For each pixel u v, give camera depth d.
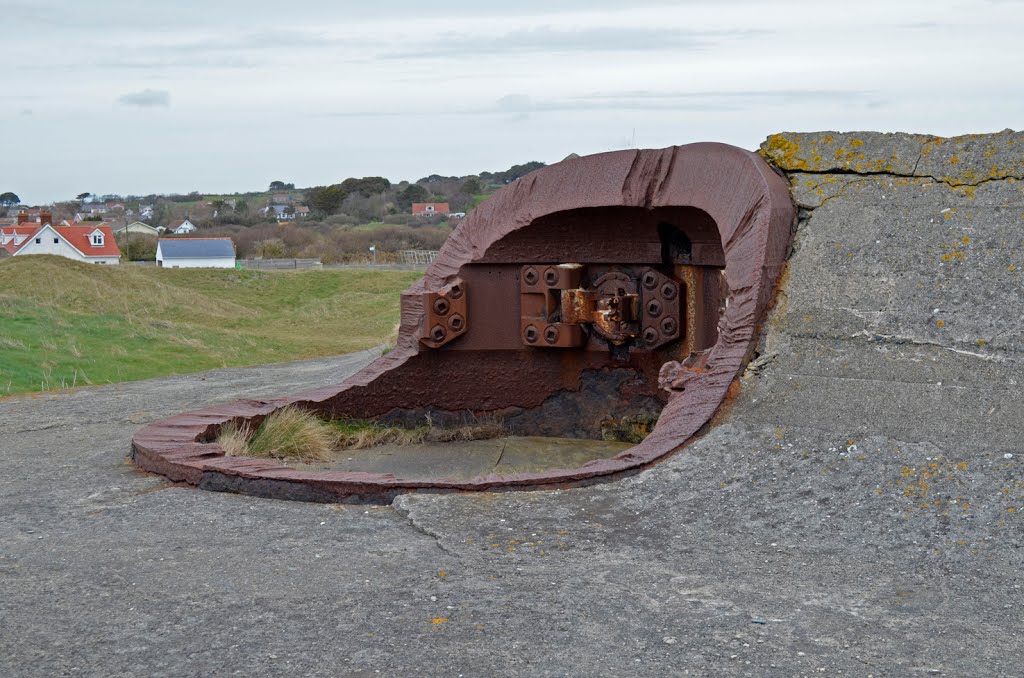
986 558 4.84
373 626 4.27
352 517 5.80
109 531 5.69
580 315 9.02
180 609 4.49
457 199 87.38
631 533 5.32
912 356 6.34
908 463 5.61
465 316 9.32
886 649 3.99
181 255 62.72
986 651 3.96
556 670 3.87
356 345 22.73
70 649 4.12
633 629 4.20
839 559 4.95
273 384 14.59
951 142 7.23
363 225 80.81
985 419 5.79
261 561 5.09
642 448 6.37
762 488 5.70
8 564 5.16
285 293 35.50
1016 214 6.75
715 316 8.60
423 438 9.16
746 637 4.10
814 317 6.77
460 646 4.07
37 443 8.98
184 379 15.44
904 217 7.04
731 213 7.44
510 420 9.51
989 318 6.36
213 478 6.55
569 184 8.78
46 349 17.50
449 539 5.30
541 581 4.72
